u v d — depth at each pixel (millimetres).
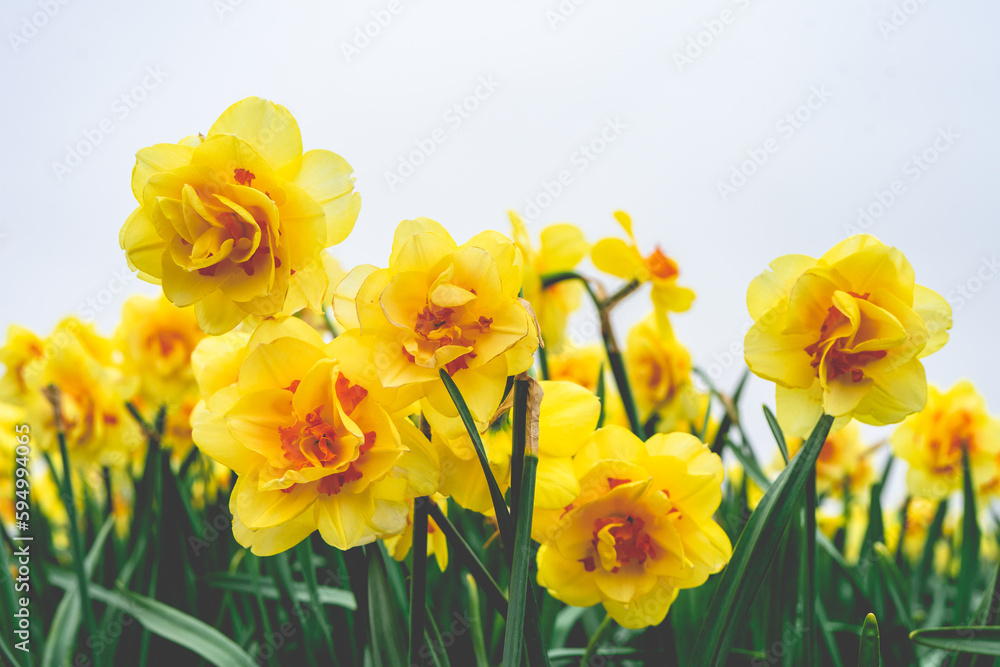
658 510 600
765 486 696
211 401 569
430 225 566
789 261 596
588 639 778
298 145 584
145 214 574
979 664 631
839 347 574
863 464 1061
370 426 556
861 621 754
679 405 874
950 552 885
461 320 552
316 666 674
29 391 889
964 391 810
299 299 583
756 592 588
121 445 864
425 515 583
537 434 556
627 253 783
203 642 691
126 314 922
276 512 552
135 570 787
